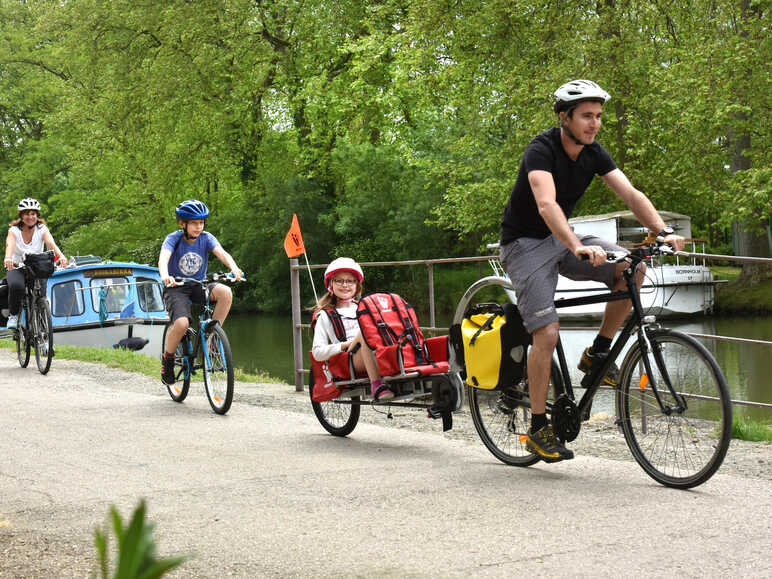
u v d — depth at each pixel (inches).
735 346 696.4
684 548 122.6
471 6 949.2
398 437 228.7
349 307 231.5
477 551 124.2
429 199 1414.9
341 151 1464.1
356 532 136.1
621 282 170.2
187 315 289.4
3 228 1752.0
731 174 976.3
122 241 1668.3
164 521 145.3
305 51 1321.4
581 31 896.9
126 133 1357.0
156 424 251.8
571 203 174.2
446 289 1382.9
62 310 688.4
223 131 1390.3
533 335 171.5
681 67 842.2
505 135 1097.4
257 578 115.5
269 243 1605.6
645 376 163.3
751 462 187.3
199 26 1254.3
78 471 187.3
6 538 136.3
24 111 1817.2
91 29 1312.7
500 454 190.1
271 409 284.4
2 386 343.0
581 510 145.1
